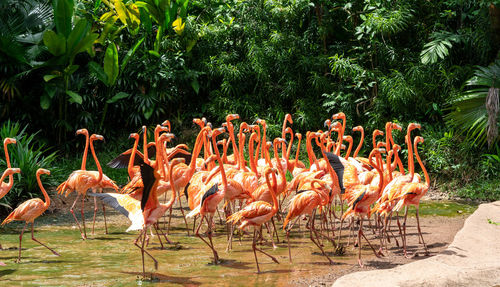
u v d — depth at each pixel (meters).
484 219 7.32
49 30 11.76
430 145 12.02
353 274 4.98
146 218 5.68
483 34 12.12
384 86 12.55
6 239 7.25
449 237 7.29
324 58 13.70
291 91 13.81
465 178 11.45
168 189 7.41
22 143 9.95
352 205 6.17
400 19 12.57
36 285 5.14
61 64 12.77
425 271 5.08
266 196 6.87
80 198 10.40
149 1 13.35
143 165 5.23
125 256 6.36
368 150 13.38
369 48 13.80
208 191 6.05
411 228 7.98
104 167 12.98
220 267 5.90
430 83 12.61
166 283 5.26
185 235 7.63
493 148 11.77
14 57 12.26
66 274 5.54
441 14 13.06
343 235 7.67
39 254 6.42
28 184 9.29
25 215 6.27
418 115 13.09
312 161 8.67
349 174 7.30
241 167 8.12
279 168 7.29
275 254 6.54
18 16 12.52
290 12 13.36
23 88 13.74
